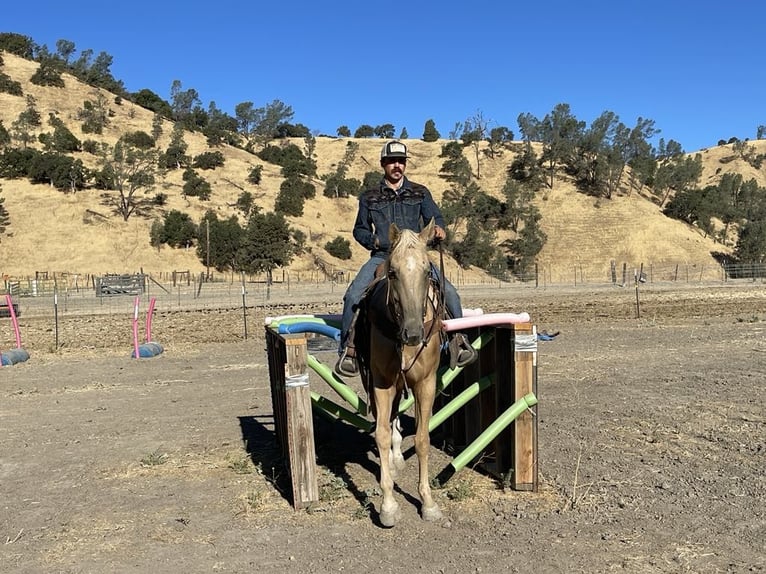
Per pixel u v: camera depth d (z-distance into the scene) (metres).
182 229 69.38
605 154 112.56
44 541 5.66
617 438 8.38
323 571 4.95
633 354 15.59
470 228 84.56
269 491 6.77
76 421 10.21
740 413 9.49
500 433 6.74
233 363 15.90
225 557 5.25
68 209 72.88
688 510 5.93
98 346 19.72
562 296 39.66
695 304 31.94
